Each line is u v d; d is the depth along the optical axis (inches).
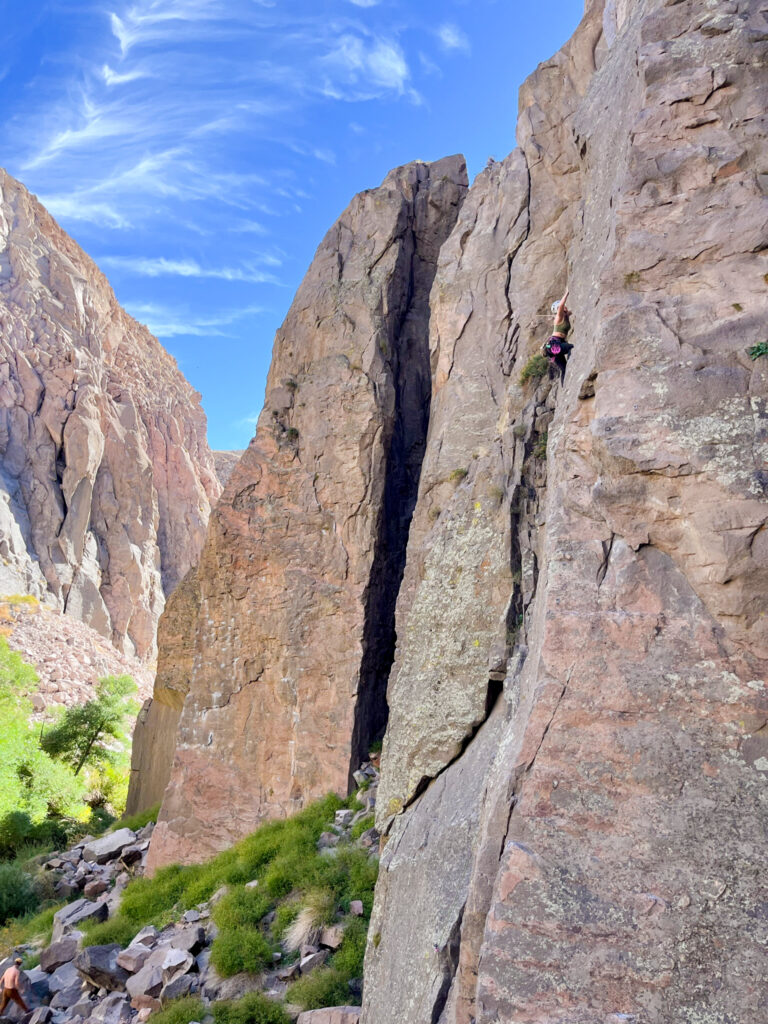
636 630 216.4
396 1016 286.0
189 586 861.2
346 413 672.4
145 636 3203.7
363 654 629.0
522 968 190.1
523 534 447.2
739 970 177.9
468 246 602.2
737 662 204.4
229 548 687.7
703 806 194.5
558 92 569.9
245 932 453.7
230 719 659.4
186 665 840.9
